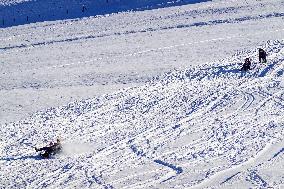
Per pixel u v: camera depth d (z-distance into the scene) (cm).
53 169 6756
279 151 6838
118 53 14875
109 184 6197
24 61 15250
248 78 10556
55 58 15200
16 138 8138
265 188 5831
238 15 18550
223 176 6222
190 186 6009
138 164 6750
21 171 6762
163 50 14588
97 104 9794
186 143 7362
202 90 10012
